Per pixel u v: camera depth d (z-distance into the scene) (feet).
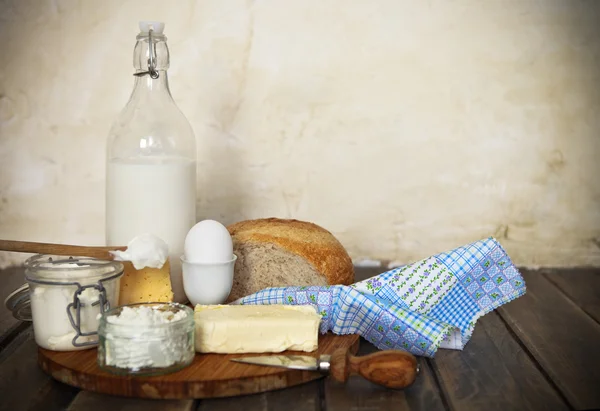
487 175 5.08
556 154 5.07
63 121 4.99
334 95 4.99
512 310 4.31
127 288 3.71
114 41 4.92
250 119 5.02
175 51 4.96
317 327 3.40
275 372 3.13
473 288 3.76
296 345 3.38
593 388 3.20
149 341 3.05
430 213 5.12
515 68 4.98
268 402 3.05
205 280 3.75
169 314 3.26
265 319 3.36
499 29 4.95
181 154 4.09
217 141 5.05
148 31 3.95
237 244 4.09
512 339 3.84
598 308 4.36
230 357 3.31
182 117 4.15
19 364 3.43
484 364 3.49
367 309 3.54
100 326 3.12
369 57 4.96
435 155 5.06
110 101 4.98
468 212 5.12
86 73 4.94
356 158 5.06
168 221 3.99
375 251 5.14
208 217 5.12
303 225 4.23
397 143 5.05
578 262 5.17
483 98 5.01
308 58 4.96
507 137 5.05
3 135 4.99
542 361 3.51
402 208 5.11
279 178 5.08
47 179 5.04
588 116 5.03
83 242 5.12
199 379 3.05
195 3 4.91
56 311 3.32
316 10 4.91
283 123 5.03
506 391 3.17
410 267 3.79
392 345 3.58
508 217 5.13
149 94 4.06
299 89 4.99
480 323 4.10
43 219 5.08
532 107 5.02
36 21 4.87
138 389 3.04
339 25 4.93
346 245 5.14
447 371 3.39
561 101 5.02
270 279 4.12
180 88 4.99
